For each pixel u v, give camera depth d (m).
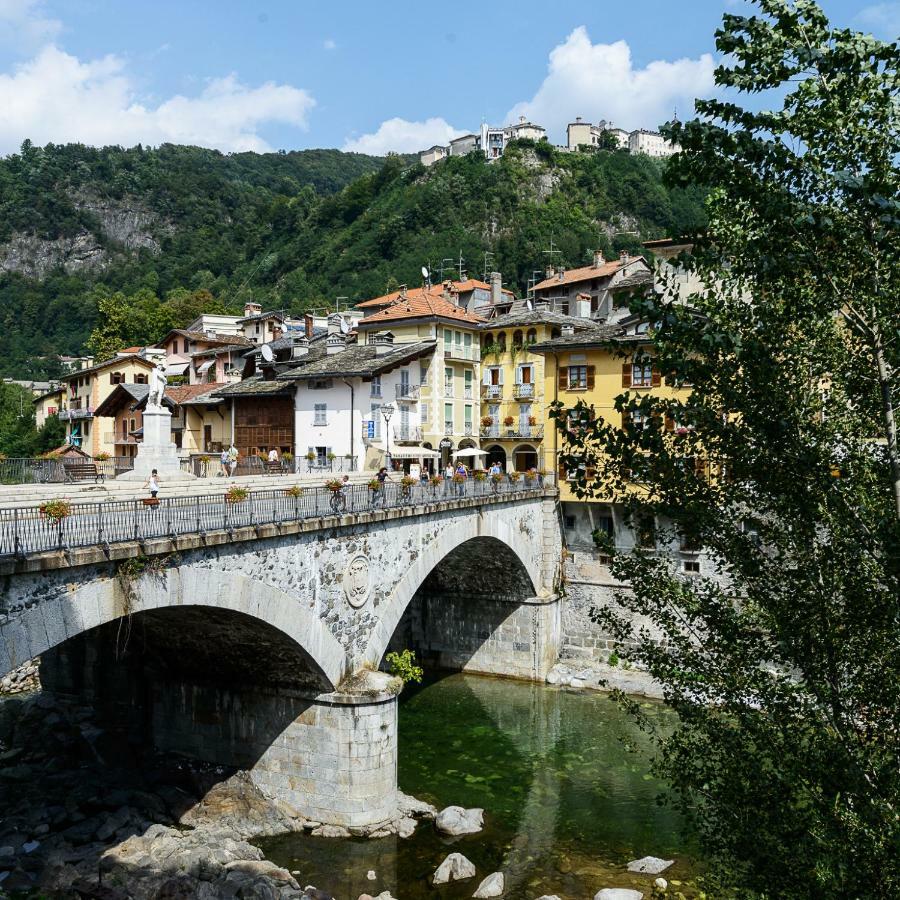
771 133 8.45
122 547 15.77
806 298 8.70
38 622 14.35
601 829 24.12
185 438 55.50
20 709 31.22
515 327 52.94
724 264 10.66
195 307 104.19
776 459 9.21
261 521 19.95
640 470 9.52
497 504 35.09
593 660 40.72
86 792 23.84
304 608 21.67
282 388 47.72
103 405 53.09
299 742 23.88
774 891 9.28
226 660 24.22
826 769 9.20
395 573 26.48
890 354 8.52
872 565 9.18
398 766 28.75
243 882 19.00
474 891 20.41
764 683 10.15
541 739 31.67
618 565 11.23
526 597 39.88
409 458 46.56
